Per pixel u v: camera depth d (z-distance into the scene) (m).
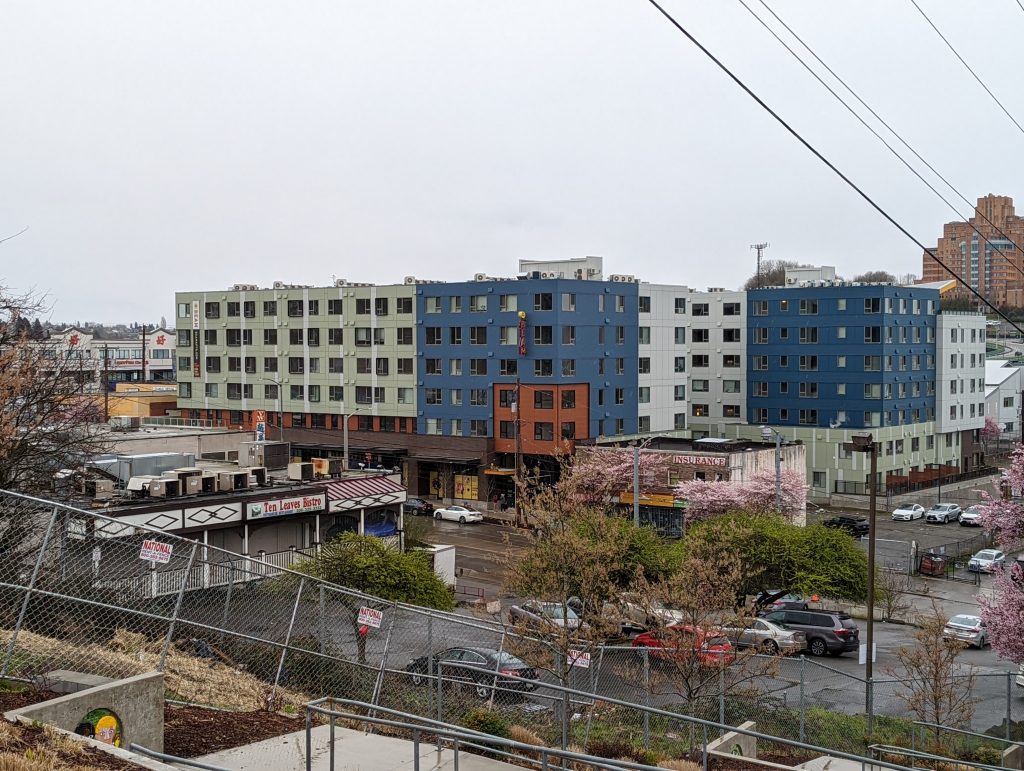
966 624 38.12
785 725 21.56
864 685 29.45
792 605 40.06
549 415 71.44
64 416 32.22
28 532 16.67
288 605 20.73
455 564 50.78
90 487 37.47
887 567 51.84
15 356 26.16
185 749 13.23
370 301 80.56
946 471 85.19
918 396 83.88
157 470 44.03
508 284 73.19
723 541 33.25
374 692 17.89
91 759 10.11
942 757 19.23
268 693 16.66
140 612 14.91
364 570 28.75
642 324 77.50
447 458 75.12
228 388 89.50
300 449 84.38
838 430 79.19
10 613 16.12
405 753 14.20
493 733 16.00
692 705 18.66
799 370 82.81
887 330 79.69
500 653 19.70
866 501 76.12
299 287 85.38
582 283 72.50
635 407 76.75
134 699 12.38
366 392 80.94
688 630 21.02
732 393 86.44
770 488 57.19
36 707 11.30
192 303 91.56
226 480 40.44
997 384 110.69
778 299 83.75
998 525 30.61
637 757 16.78
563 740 15.85
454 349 76.06
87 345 146.12
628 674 21.05
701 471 60.91
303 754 13.56
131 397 84.31
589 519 25.02
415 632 27.64
